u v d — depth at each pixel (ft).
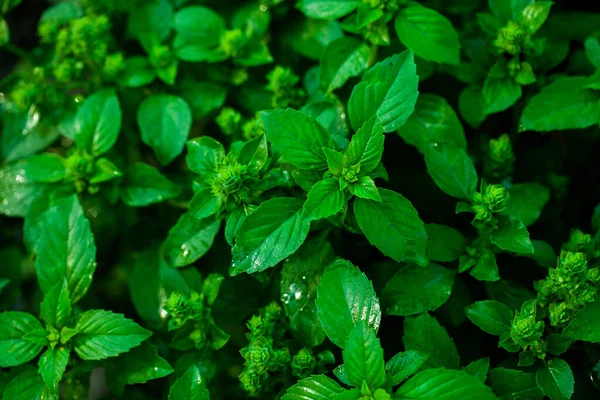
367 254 1.22
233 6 1.37
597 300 1.06
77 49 1.27
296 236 1.06
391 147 1.29
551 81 1.24
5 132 1.32
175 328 1.15
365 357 1.00
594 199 1.28
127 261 1.29
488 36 1.21
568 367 1.06
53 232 1.16
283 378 1.13
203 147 1.13
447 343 1.09
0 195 1.27
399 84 1.08
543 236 1.24
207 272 1.23
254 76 1.33
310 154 1.06
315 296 1.13
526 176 1.27
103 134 1.23
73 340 1.12
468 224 1.24
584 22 1.28
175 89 1.30
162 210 1.31
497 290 1.14
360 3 1.18
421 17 1.17
